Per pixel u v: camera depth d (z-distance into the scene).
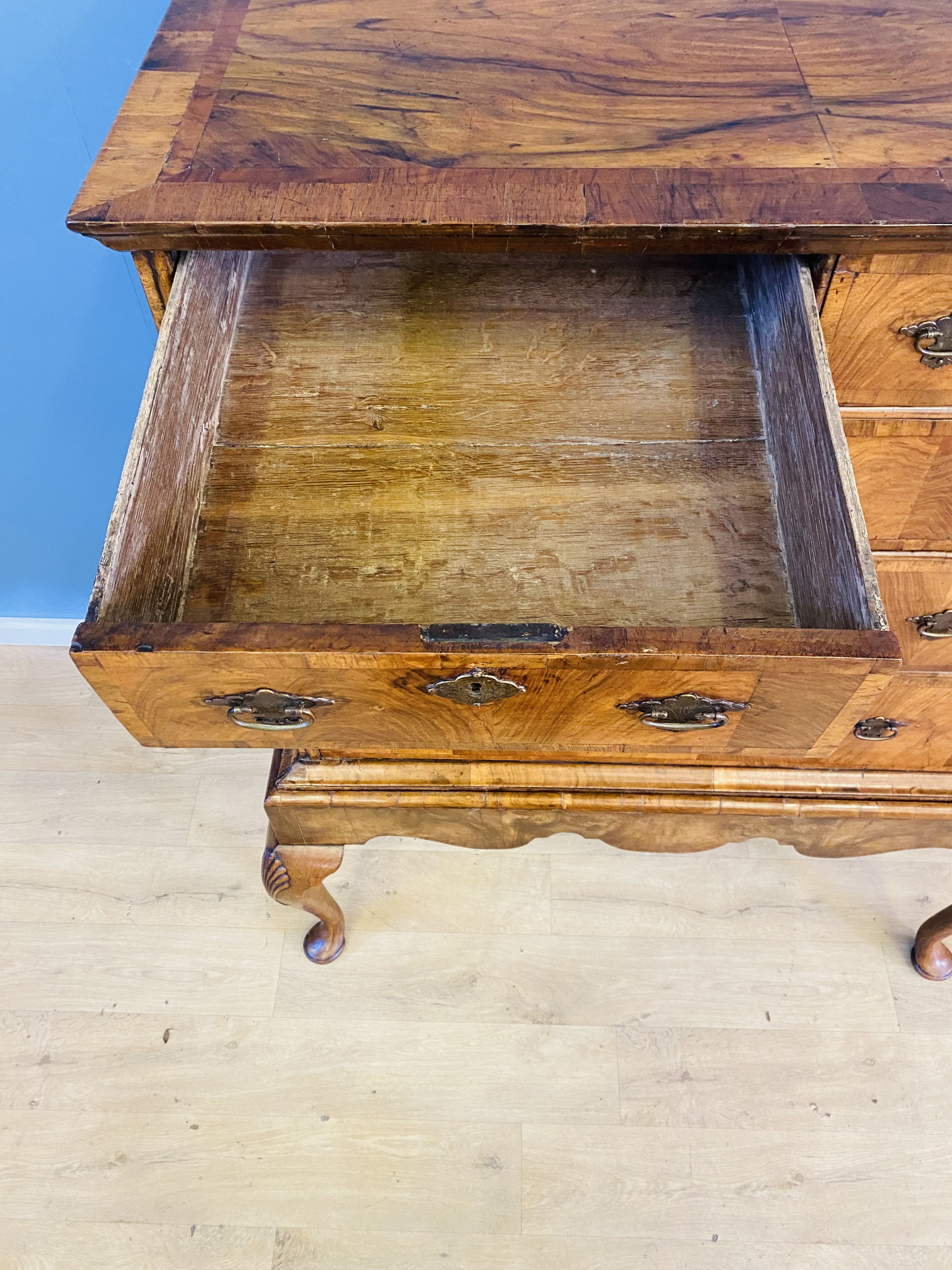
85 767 1.28
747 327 0.81
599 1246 0.94
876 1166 0.97
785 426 0.70
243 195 0.64
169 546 0.66
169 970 1.11
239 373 0.79
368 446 0.75
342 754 0.74
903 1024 1.06
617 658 0.52
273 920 1.15
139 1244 0.94
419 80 0.73
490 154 0.67
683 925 1.13
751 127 0.69
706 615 0.67
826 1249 0.93
